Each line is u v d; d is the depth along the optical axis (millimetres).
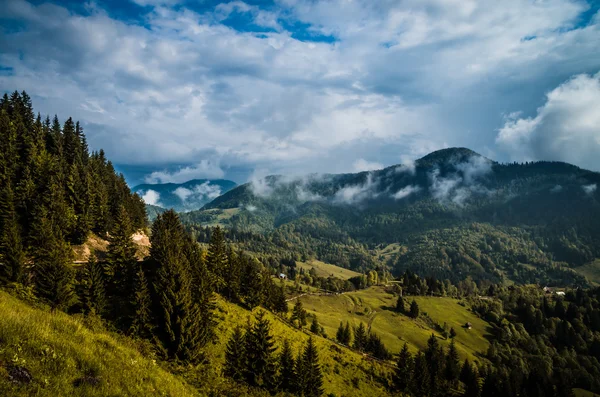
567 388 119312
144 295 53156
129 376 19000
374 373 90062
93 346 20375
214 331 63188
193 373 32938
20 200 86062
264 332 57844
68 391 14688
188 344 48094
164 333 49781
